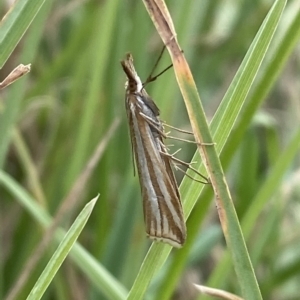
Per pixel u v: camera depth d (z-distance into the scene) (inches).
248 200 6.3
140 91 4.9
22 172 6.8
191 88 4.4
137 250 6.0
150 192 4.8
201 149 4.5
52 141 6.4
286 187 6.3
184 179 4.8
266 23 4.5
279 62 5.0
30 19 4.5
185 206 4.7
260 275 6.5
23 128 6.8
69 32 7.2
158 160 4.8
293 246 6.8
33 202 5.6
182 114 7.1
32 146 7.0
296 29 4.9
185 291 6.6
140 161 4.9
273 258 6.3
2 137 5.6
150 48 6.9
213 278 5.6
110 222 6.4
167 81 6.0
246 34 6.8
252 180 6.3
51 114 7.1
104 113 6.3
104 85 6.3
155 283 5.8
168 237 4.7
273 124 6.3
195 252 6.0
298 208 7.6
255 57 4.5
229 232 4.5
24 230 6.2
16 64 6.5
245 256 4.5
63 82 7.3
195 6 6.0
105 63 5.9
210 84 7.5
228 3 8.2
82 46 6.5
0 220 6.5
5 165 6.8
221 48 6.9
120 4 6.2
